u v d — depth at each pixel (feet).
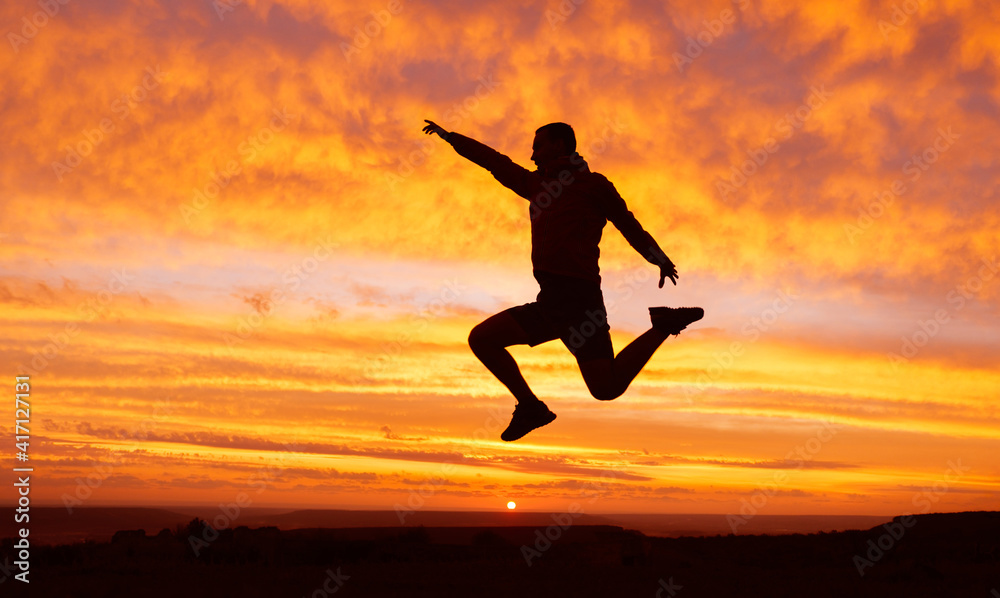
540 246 14.21
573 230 14.03
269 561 34.27
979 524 68.08
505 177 14.83
